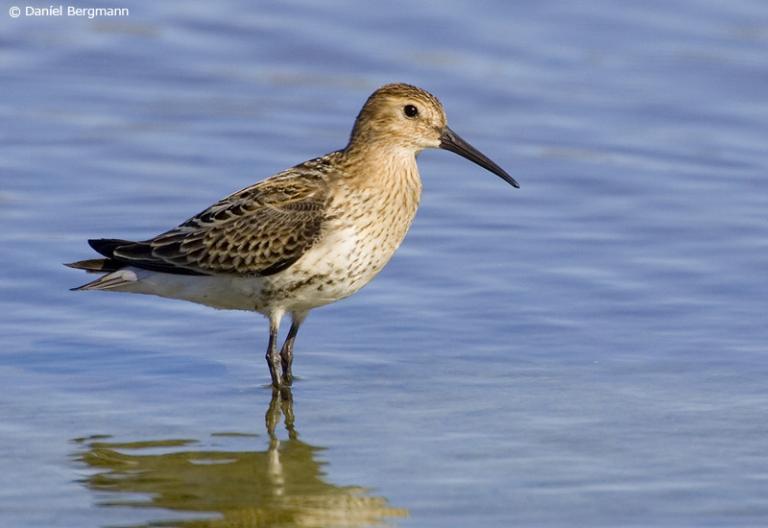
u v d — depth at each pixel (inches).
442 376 568.4
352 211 554.6
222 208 565.6
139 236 702.5
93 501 460.1
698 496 458.0
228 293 565.6
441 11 988.6
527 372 569.9
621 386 554.6
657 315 623.8
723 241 701.3
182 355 593.6
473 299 641.6
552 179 781.9
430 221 728.3
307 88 895.1
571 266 676.1
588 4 1004.6
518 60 934.4
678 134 841.5
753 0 1002.1
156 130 829.2
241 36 948.6
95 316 625.0
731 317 620.7
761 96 888.9
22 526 440.8
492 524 438.9
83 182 759.7
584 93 893.2
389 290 650.8
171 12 971.9
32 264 665.0
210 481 477.7
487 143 829.2
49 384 557.6
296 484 474.3
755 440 502.9
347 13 979.3
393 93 565.6
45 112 844.0
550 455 491.8
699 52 942.4
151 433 516.4
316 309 634.2
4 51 917.2
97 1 963.3
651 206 746.8
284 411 538.6
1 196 738.8
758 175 784.9
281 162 793.6
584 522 439.2
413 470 482.0
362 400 547.5
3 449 498.0
